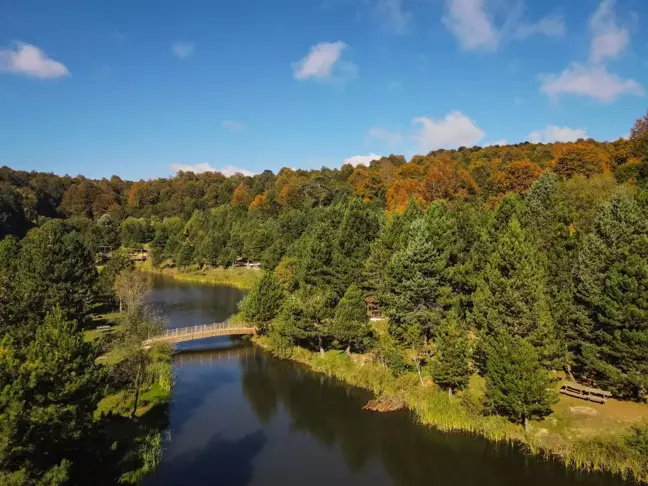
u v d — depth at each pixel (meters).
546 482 30.47
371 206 111.38
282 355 57.34
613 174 77.44
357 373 48.97
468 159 163.50
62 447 25.06
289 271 82.38
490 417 37.25
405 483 31.38
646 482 29.30
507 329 37.25
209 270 125.94
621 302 35.50
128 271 85.75
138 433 35.81
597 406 36.50
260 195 171.88
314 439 37.66
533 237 45.00
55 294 52.41
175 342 59.62
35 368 24.02
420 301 47.81
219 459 34.09
